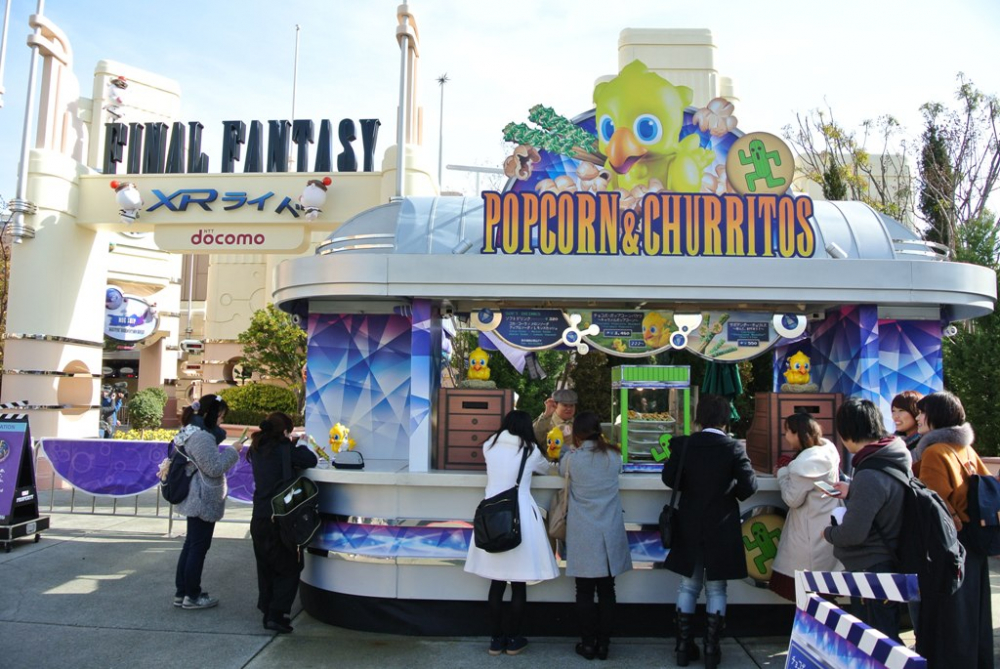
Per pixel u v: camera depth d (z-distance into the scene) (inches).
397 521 203.8
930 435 161.2
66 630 202.4
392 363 261.1
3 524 287.9
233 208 476.1
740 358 237.8
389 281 205.9
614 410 228.7
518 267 204.7
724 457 177.9
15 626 204.2
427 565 203.2
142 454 350.6
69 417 479.8
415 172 462.9
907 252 252.7
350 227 264.5
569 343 231.0
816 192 693.3
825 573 113.0
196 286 1170.6
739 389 277.9
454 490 204.8
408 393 260.1
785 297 205.5
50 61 481.7
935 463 156.0
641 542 203.2
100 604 226.1
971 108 665.6
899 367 254.8
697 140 239.1
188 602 221.1
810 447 182.2
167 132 518.0
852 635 95.5
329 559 210.8
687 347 236.1
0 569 261.9
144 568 269.0
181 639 197.3
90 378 497.7
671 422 213.8
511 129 241.6
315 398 259.9
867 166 695.1
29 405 452.8
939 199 629.9
